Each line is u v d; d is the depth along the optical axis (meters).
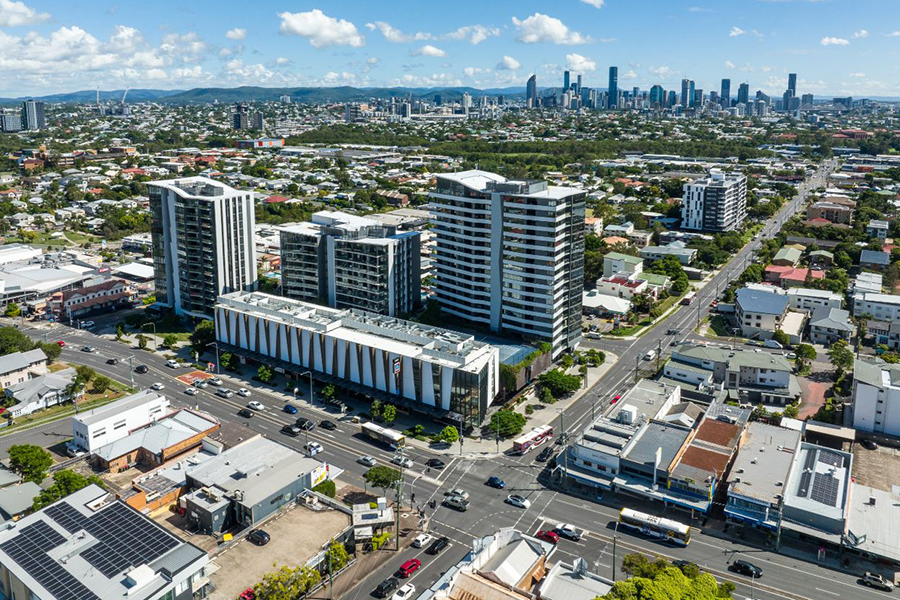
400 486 173.62
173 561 136.75
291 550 154.00
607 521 176.88
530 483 195.00
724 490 181.00
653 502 183.75
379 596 148.88
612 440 192.62
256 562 149.50
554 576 140.25
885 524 164.75
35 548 141.00
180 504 177.62
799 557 162.12
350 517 167.38
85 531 145.88
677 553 163.50
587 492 190.00
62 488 177.62
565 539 169.12
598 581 138.88
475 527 174.38
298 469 181.62
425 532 171.75
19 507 172.38
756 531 171.88
